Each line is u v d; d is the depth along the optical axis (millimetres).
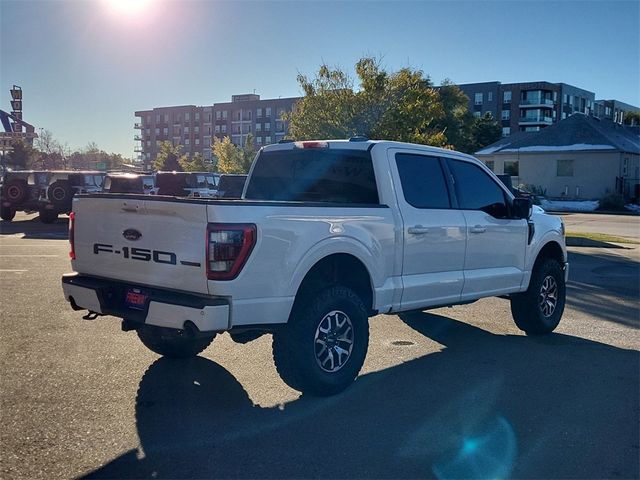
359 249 5832
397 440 4812
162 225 5176
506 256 7566
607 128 52656
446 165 7039
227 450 4602
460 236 6922
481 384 6133
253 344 7406
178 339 6207
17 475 4129
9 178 26234
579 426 5113
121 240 5465
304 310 5473
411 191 6559
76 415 5160
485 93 102312
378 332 8188
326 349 5641
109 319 8406
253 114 124000
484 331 8344
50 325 8031
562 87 104062
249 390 5863
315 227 5445
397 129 20156
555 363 6875
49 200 24547
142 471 4254
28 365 6406
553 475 4285
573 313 9523
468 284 7074
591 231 25594
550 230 8250
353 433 4934
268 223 5109
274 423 5109
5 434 4750
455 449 4664
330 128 20703
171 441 4730
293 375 5477
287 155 7199
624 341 7895
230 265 4922
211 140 129375
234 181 19016
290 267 5250
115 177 24109
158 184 23125
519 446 4727
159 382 6016
